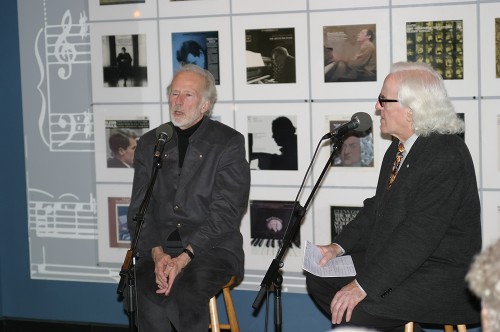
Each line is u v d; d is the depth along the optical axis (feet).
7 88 13.42
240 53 12.03
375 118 11.49
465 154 9.20
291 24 11.72
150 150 11.10
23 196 13.58
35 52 13.16
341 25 11.47
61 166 13.29
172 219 10.83
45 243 13.57
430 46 11.09
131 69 12.66
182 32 12.30
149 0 12.42
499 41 10.81
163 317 10.38
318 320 12.25
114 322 13.41
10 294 13.88
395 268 8.90
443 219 8.92
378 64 11.37
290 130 11.94
